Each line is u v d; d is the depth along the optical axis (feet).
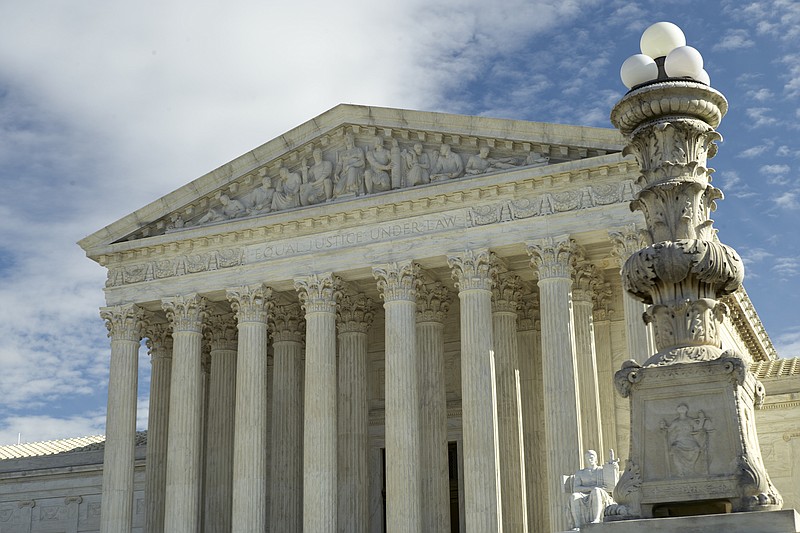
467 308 182.29
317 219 196.75
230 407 221.46
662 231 56.90
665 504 51.31
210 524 215.10
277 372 217.56
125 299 210.18
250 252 203.00
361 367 210.59
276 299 209.05
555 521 167.32
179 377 201.57
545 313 177.17
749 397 52.37
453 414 221.66
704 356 53.36
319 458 187.62
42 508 273.75
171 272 208.13
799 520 47.14
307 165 204.03
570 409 172.14
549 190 182.09
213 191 208.85
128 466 202.39
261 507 191.42
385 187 194.29
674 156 57.31
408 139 196.03
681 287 55.26
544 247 179.11
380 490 225.35
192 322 204.74
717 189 57.72
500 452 190.60
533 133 183.62
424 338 202.90
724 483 50.06
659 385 52.49
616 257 182.29
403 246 189.98
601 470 104.83
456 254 185.16
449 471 221.87
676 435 51.52
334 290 196.03
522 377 206.49
